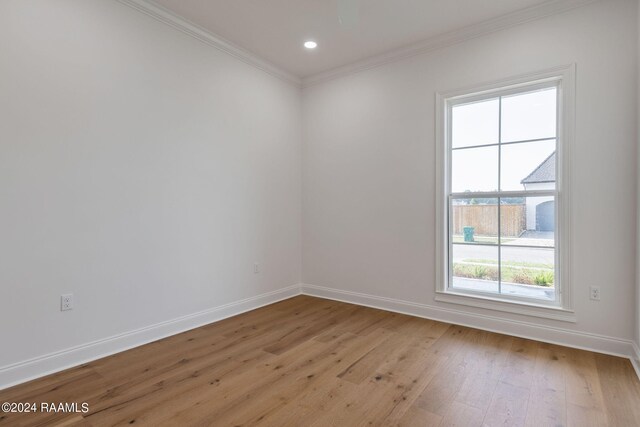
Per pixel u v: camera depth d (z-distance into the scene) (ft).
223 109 11.33
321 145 13.97
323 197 13.96
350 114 13.12
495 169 10.34
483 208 10.56
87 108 8.07
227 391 6.86
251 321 11.10
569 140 8.90
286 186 13.92
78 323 7.98
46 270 7.47
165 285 9.72
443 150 10.99
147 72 9.25
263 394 6.76
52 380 7.22
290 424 5.85
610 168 8.47
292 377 7.43
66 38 7.72
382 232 12.37
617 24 8.37
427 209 11.35
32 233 7.27
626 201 8.32
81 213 8.00
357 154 12.96
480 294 10.57
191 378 7.38
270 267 13.21
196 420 5.94
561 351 8.70
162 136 9.61
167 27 9.71
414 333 10.02
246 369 7.79
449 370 7.73
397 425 5.81
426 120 11.31
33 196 7.27
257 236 12.64
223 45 11.14
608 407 6.30
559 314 9.12
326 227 13.91
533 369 7.76
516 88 9.90
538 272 9.69
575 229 8.88
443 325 10.69
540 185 9.64
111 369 7.75
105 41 8.39
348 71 13.08
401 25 10.23
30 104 7.20
